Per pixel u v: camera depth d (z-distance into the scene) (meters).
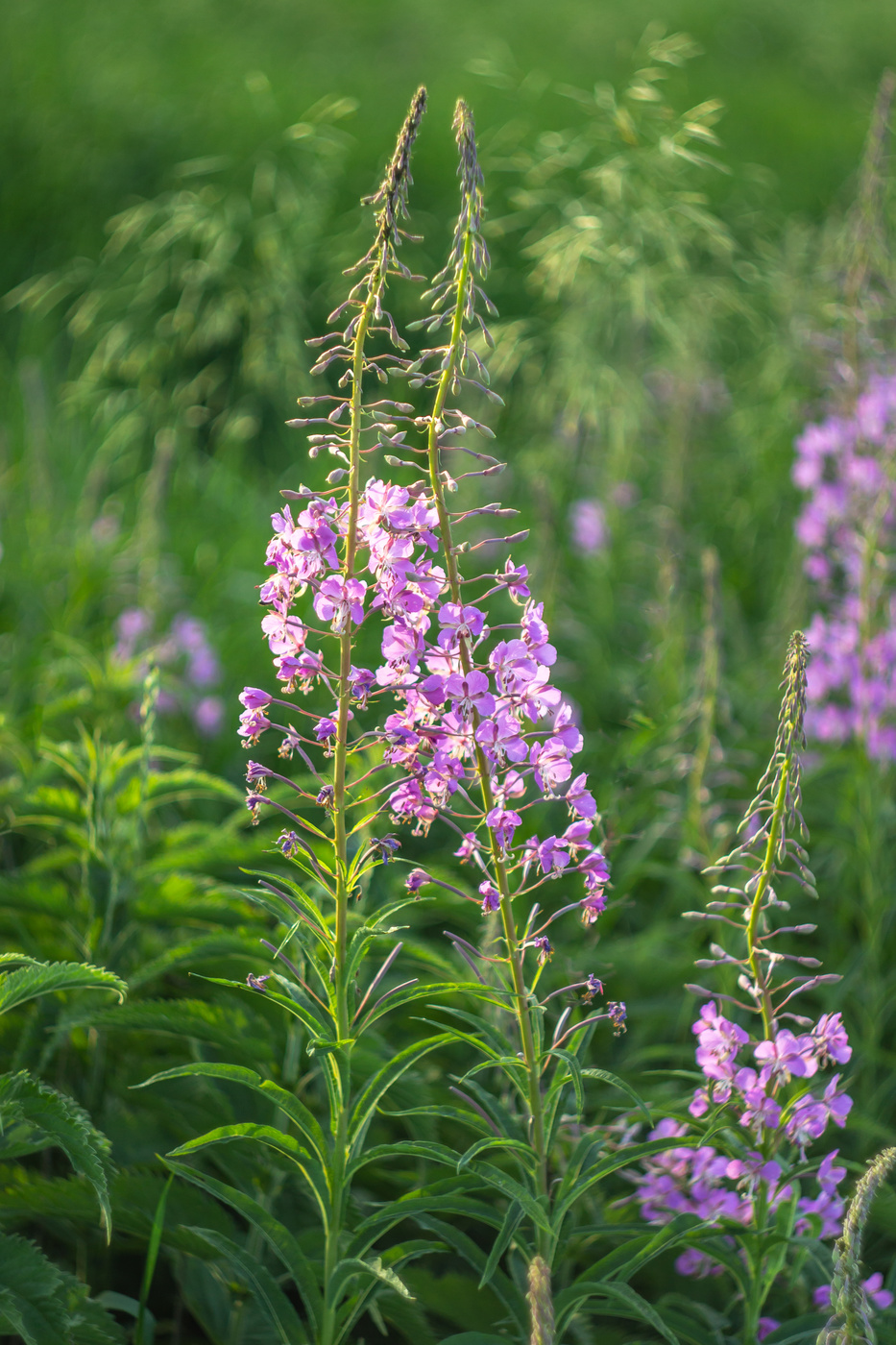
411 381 1.86
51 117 8.38
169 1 11.30
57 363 6.79
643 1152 2.03
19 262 7.57
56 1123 1.92
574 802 1.94
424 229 7.15
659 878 4.00
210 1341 2.68
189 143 8.14
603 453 5.84
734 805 3.81
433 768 1.88
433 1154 1.98
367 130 8.97
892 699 3.52
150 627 4.42
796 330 5.43
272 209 6.05
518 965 1.99
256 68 10.00
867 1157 3.00
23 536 5.05
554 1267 2.20
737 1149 2.10
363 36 11.87
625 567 5.45
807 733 4.07
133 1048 2.88
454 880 2.94
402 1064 1.99
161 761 4.07
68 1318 1.88
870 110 10.40
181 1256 2.55
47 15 10.45
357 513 1.85
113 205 7.86
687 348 5.30
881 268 3.93
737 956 3.23
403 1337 2.71
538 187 5.99
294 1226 2.60
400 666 1.88
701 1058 2.16
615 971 3.22
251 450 6.55
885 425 3.92
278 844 1.94
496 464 1.84
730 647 5.01
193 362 6.51
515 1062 1.97
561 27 12.83
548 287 4.95
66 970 2.00
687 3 14.55
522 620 1.90
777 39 14.17
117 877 2.79
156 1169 2.60
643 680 4.27
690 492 5.54
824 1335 1.80
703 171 5.63
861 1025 3.40
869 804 3.45
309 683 1.89
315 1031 1.92
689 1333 2.15
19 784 3.33
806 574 4.27
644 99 4.75
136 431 5.71
